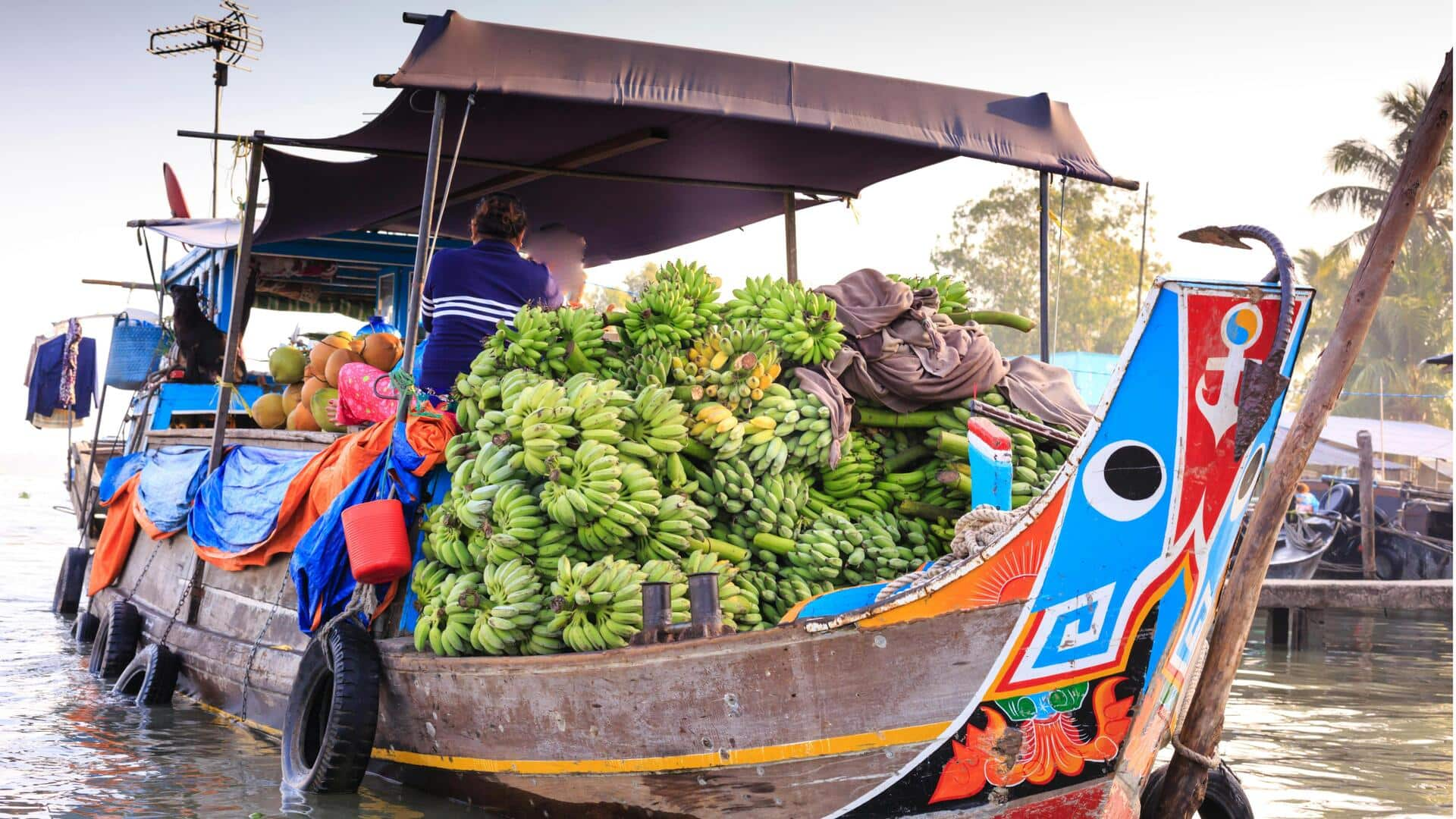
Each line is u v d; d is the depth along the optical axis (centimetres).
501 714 448
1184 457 362
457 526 495
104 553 954
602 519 449
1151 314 350
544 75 535
